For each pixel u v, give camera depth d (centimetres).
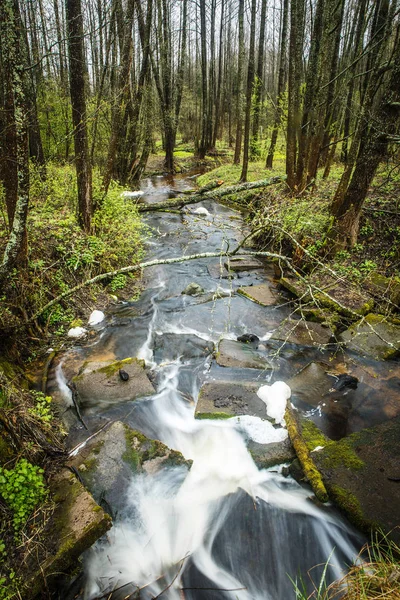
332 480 383
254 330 705
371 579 270
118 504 367
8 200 547
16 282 569
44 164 1058
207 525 369
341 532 352
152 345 657
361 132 830
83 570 321
